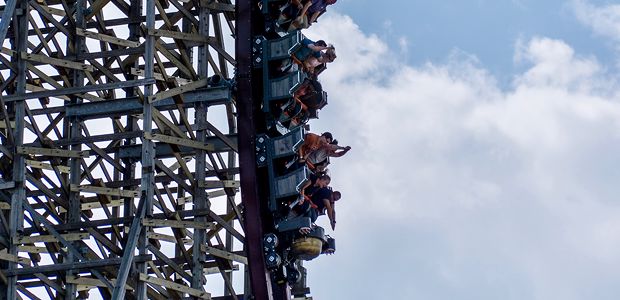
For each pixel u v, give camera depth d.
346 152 64.12
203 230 64.88
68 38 67.44
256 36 63.25
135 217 63.03
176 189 71.25
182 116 65.31
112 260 62.84
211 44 66.38
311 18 65.44
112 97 68.75
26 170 65.50
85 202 68.06
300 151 62.81
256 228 61.53
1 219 64.38
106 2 67.50
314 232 62.78
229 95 65.38
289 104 62.91
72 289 64.38
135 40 68.75
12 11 65.00
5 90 67.44
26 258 64.50
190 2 67.69
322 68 64.88
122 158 67.06
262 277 61.41
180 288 63.50
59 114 67.19
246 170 61.88
